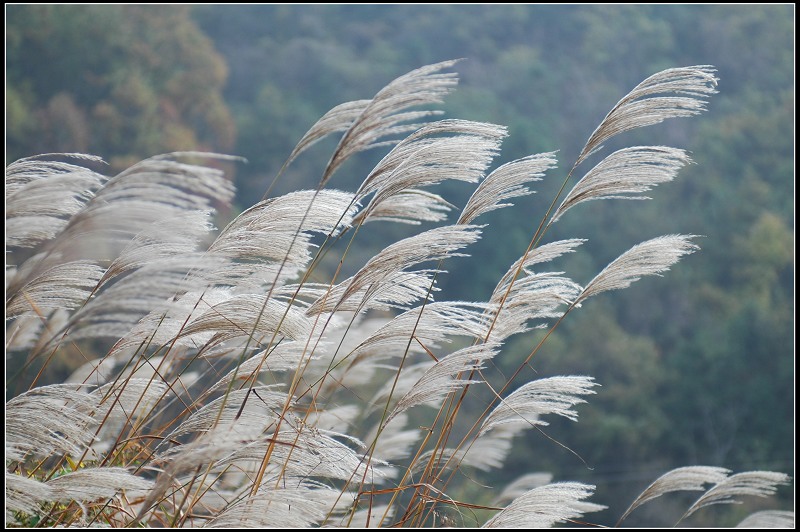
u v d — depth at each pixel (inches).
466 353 131.7
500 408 140.8
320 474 118.9
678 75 133.3
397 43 1530.5
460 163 119.1
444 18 1576.0
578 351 1131.3
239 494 124.6
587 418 1041.5
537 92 1455.5
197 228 112.3
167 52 1079.6
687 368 1214.3
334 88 1368.1
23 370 106.4
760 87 1609.3
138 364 127.2
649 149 136.3
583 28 1640.0
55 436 109.3
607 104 1518.2
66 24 926.4
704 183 1433.3
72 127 834.8
